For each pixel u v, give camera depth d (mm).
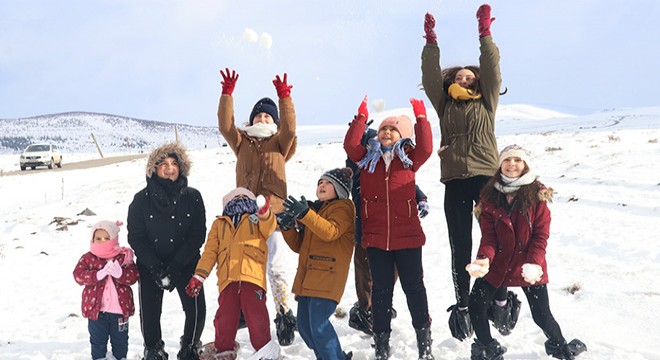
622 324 5559
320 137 74750
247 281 4734
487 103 5152
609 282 7078
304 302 4770
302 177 21750
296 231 4965
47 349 5719
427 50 5336
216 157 32406
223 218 5027
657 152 20188
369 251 4852
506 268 4629
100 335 5012
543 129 57500
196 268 4855
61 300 8070
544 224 4613
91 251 5043
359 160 5059
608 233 10023
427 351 4723
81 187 24656
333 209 4770
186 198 5129
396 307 6465
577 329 5457
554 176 18344
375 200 4852
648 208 12008
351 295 7188
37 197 23578
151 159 5074
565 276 7508
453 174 5074
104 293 4965
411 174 4879
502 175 4676
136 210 5039
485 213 4711
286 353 5281
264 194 5547
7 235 13984
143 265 5039
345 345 5379
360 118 5023
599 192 14586
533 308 4676
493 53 5055
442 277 7988
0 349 5766
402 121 5023
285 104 5582
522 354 4836
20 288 8875
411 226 4785
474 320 4656
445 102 5320
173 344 5691
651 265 7855
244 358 5113
